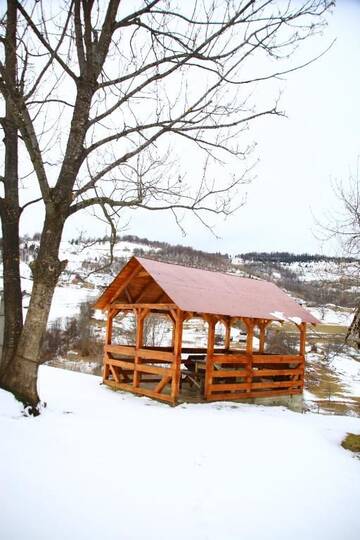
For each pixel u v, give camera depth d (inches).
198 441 280.2
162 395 422.0
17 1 242.8
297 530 182.1
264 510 195.8
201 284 480.7
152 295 534.6
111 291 507.5
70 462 213.3
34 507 169.2
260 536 173.3
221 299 467.5
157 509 183.3
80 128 278.5
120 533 161.6
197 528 172.9
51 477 194.4
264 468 246.5
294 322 513.3
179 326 418.6
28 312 277.6
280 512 196.1
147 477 212.2
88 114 281.6
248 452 270.5
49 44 261.9
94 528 162.4
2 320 396.2
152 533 164.7
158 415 344.5
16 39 274.5
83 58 285.1
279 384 516.4
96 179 271.4
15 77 275.0
